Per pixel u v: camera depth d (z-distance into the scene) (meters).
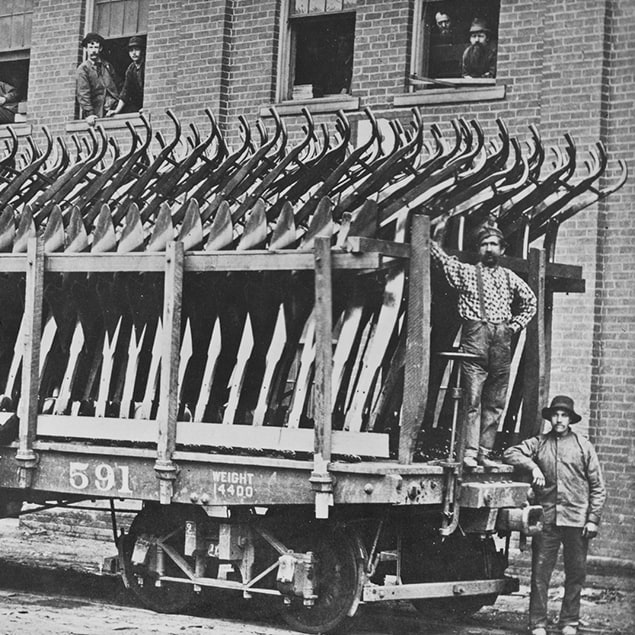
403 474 10.71
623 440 14.72
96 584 13.97
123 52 19.64
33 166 13.59
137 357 12.30
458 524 11.39
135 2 19.45
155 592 12.37
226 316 11.88
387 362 11.37
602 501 11.62
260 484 11.32
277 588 11.43
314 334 11.44
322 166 12.07
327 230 11.12
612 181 14.93
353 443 10.99
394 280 11.05
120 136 19.23
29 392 12.55
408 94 16.36
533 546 11.73
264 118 17.73
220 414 12.12
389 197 11.39
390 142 16.36
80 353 12.62
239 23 18.08
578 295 14.93
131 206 12.23
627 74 14.96
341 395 11.44
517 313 11.80
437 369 11.90
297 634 11.39
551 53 15.30
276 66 17.81
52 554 16.34
